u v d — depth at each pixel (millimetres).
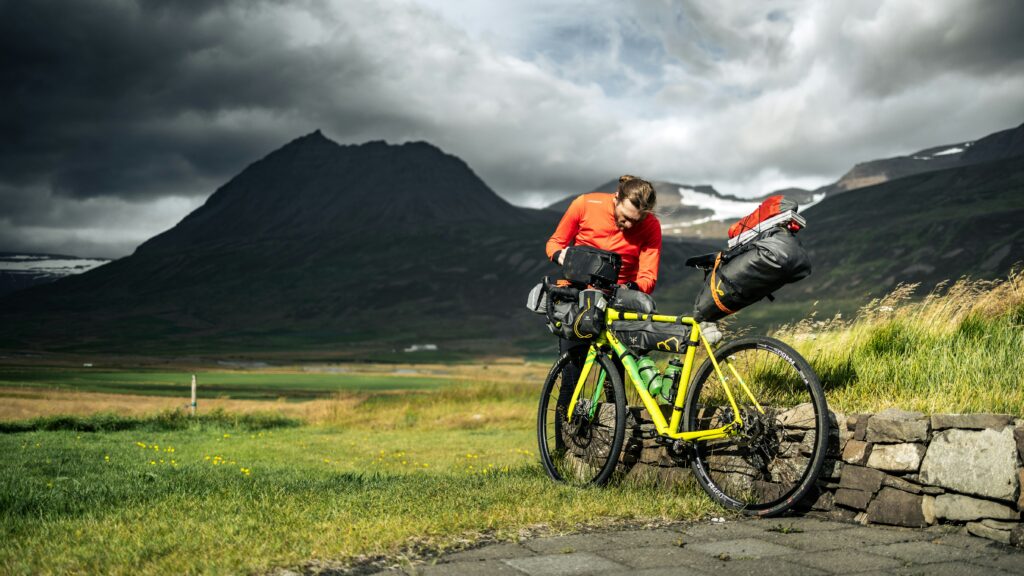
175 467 8422
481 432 17844
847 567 2629
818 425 3316
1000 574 2504
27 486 5527
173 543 3045
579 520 3402
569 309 4312
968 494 3076
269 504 3893
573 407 4516
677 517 3482
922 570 2568
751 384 3877
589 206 4492
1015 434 2947
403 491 4262
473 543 3041
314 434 17469
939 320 5738
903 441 3322
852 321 6008
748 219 3650
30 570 2730
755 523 3379
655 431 4207
